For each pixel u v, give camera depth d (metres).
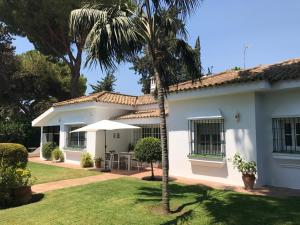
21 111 38.03
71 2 23.59
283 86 11.30
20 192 9.94
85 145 19.89
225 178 12.84
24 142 31.44
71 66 30.36
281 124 11.99
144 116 17.95
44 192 11.40
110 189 11.54
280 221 7.45
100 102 19.27
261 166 11.95
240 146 12.36
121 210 8.71
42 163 21.47
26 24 26.66
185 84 15.07
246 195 10.34
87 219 8.00
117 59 8.63
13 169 10.47
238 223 7.41
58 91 37.81
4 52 35.12
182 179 13.85
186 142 14.40
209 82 13.73
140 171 16.56
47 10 25.19
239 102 12.51
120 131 20.06
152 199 9.91
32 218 8.27
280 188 11.55
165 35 10.00
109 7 8.59
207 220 7.70
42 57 36.28
